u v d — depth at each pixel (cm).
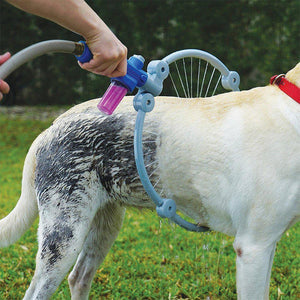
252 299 234
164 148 243
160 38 933
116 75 193
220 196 238
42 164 257
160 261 391
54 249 246
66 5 167
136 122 221
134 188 251
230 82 275
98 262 295
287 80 237
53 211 251
